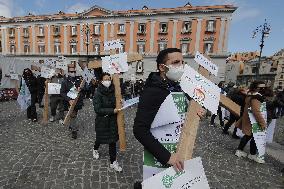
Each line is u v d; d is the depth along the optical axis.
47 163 4.09
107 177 3.66
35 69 10.31
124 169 3.98
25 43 43.88
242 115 4.93
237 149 5.11
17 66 12.48
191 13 35.62
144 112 1.47
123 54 4.17
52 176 3.62
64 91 5.94
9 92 12.27
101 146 5.09
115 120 3.80
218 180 3.83
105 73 3.82
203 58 2.06
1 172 3.68
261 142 4.62
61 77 7.20
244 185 3.70
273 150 5.55
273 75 53.75
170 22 36.62
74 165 4.05
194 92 1.38
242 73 62.94
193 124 1.42
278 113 12.85
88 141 5.46
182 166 1.33
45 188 3.27
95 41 39.72
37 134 5.89
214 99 1.44
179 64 1.55
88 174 3.74
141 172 3.90
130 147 5.16
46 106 7.13
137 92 17.34
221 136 6.78
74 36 40.91
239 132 6.34
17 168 3.85
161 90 1.49
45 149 4.80
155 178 1.33
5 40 44.91
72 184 3.41
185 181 1.35
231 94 7.12
